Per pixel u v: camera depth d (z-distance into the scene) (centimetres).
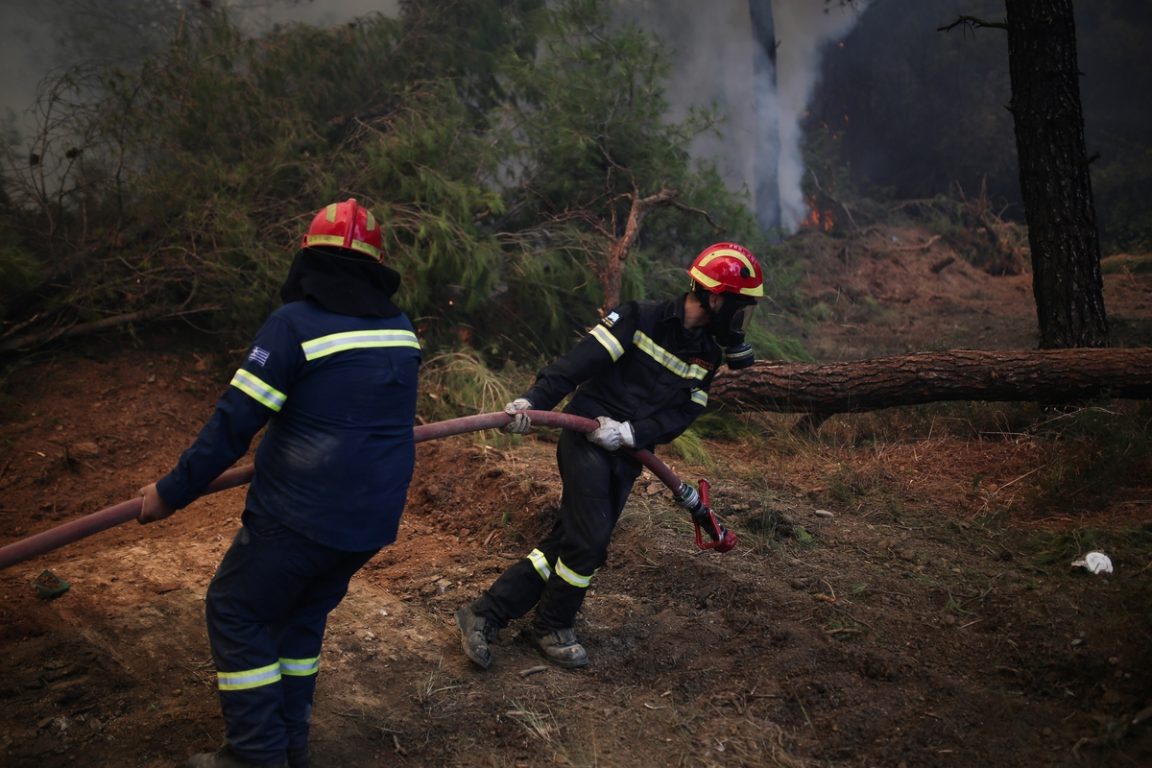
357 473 261
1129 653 328
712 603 389
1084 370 576
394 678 339
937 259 1494
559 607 345
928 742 299
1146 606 358
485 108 857
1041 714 311
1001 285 1459
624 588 409
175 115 678
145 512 248
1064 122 644
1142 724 298
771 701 323
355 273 271
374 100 788
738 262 329
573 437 344
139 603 386
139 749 292
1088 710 311
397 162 698
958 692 320
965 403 654
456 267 675
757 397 628
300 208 697
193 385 648
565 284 751
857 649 344
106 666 337
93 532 244
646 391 337
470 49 833
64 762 285
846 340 1059
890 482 532
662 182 814
